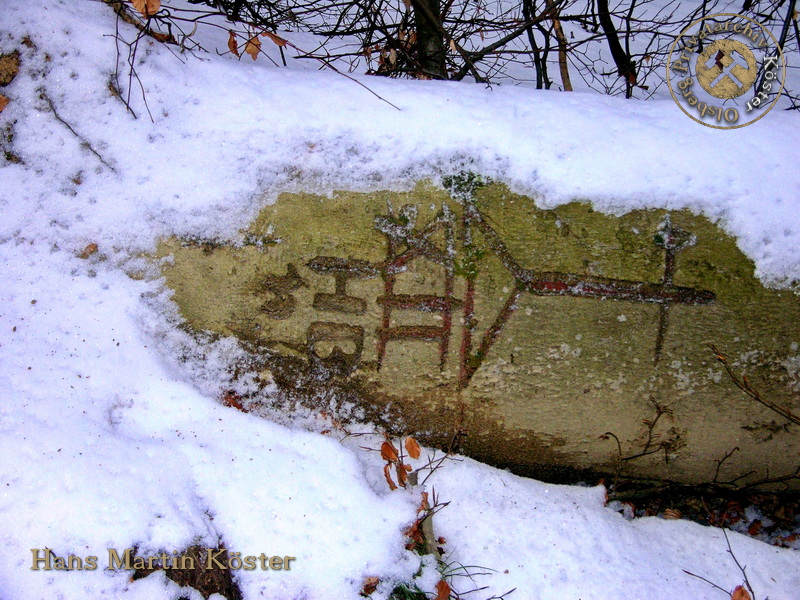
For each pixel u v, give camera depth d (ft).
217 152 5.34
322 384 5.50
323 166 5.30
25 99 5.39
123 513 4.58
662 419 5.44
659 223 5.21
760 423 5.44
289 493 4.95
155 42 5.52
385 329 5.41
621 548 5.22
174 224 5.33
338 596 4.69
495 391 5.42
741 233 5.17
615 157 5.23
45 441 4.70
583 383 5.38
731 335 5.26
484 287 5.31
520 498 5.38
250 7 6.24
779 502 5.80
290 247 5.34
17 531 4.43
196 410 5.17
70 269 5.32
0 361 4.99
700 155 5.24
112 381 5.11
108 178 5.35
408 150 5.29
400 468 5.12
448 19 6.87
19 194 5.34
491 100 5.48
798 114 5.57
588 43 7.88
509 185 5.24
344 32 6.56
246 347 5.46
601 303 5.26
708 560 5.26
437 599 4.72
